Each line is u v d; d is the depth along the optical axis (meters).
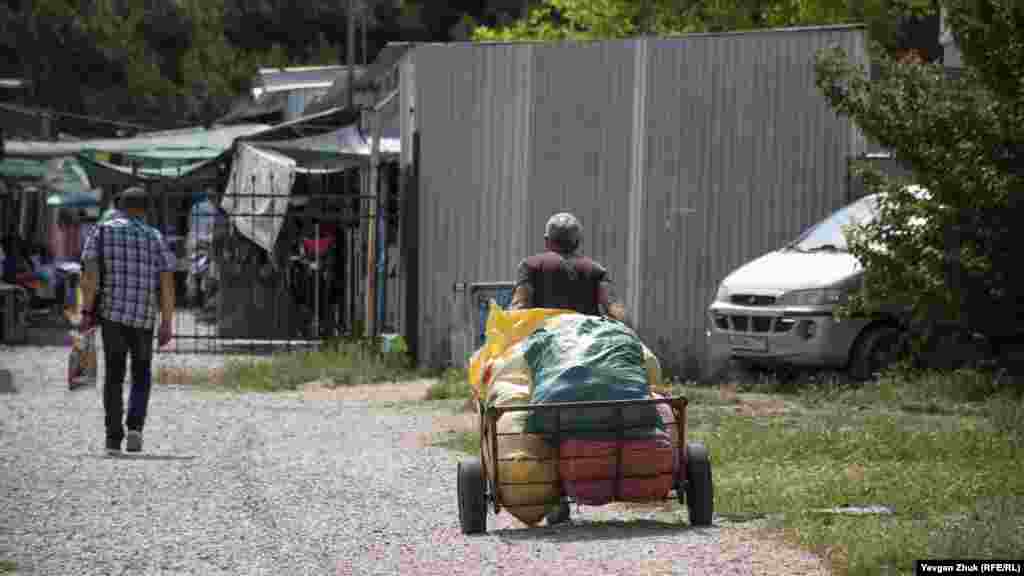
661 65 49.91
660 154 49.94
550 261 23.41
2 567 19.14
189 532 21.95
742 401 40.06
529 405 20.64
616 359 21.30
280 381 47.81
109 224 31.98
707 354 49.34
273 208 59.50
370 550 20.39
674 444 21.55
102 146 91.31
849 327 41.69
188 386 48.16
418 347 52.03
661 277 49.94
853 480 25.02
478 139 51.69
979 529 18.81
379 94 69.56
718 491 24.59
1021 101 37.66
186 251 96.25
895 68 40.34
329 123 70.38
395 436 34.72
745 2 92.88
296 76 123.94
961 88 39.84
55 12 167.25
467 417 38.28
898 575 17.14
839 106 41.12
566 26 110.56
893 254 39.47
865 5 74.56
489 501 21.95
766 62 49.19
